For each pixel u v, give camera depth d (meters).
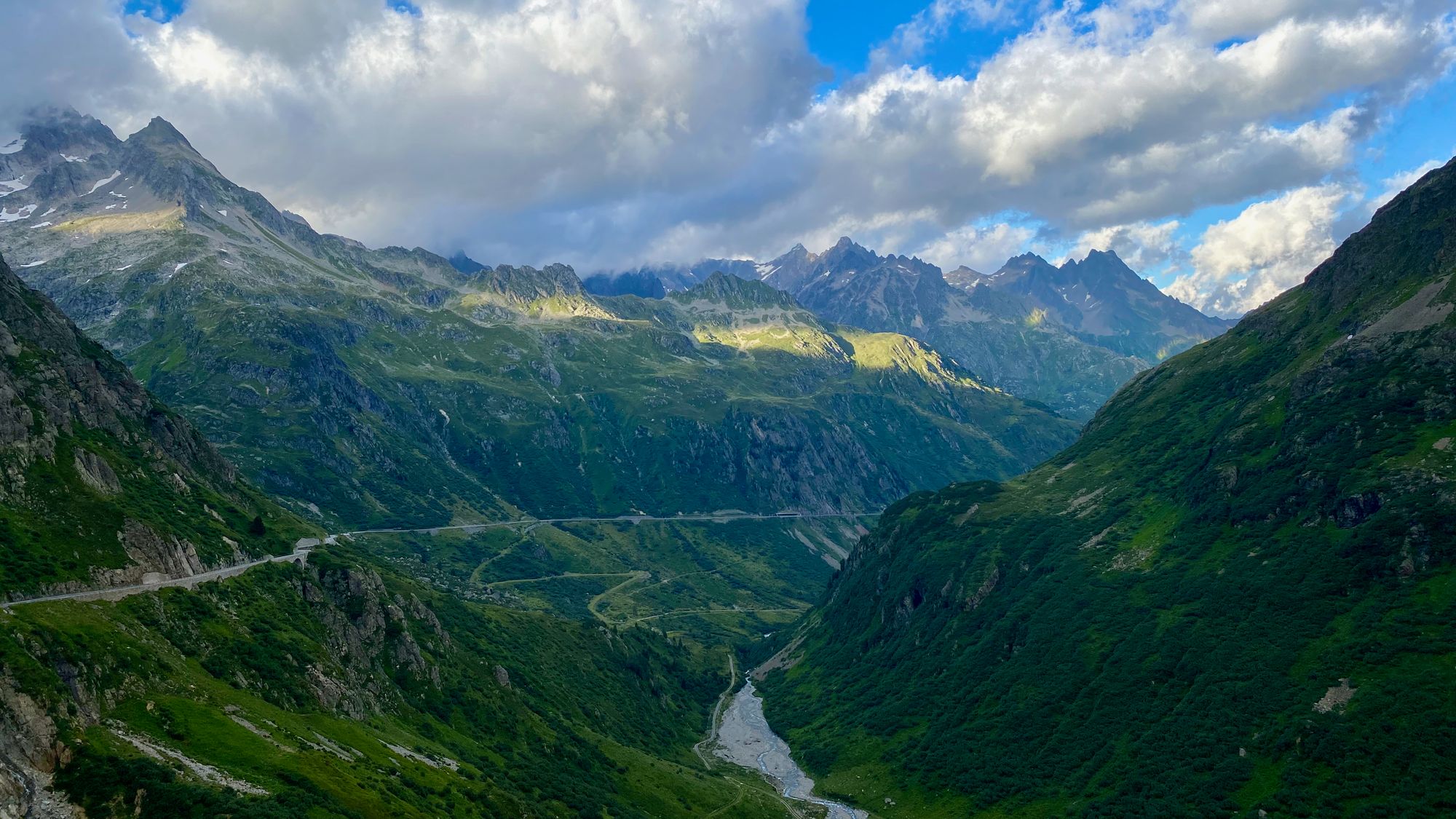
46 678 128.75
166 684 150.75
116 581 177.00
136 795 120.44
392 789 160.00
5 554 162.38
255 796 130.38
